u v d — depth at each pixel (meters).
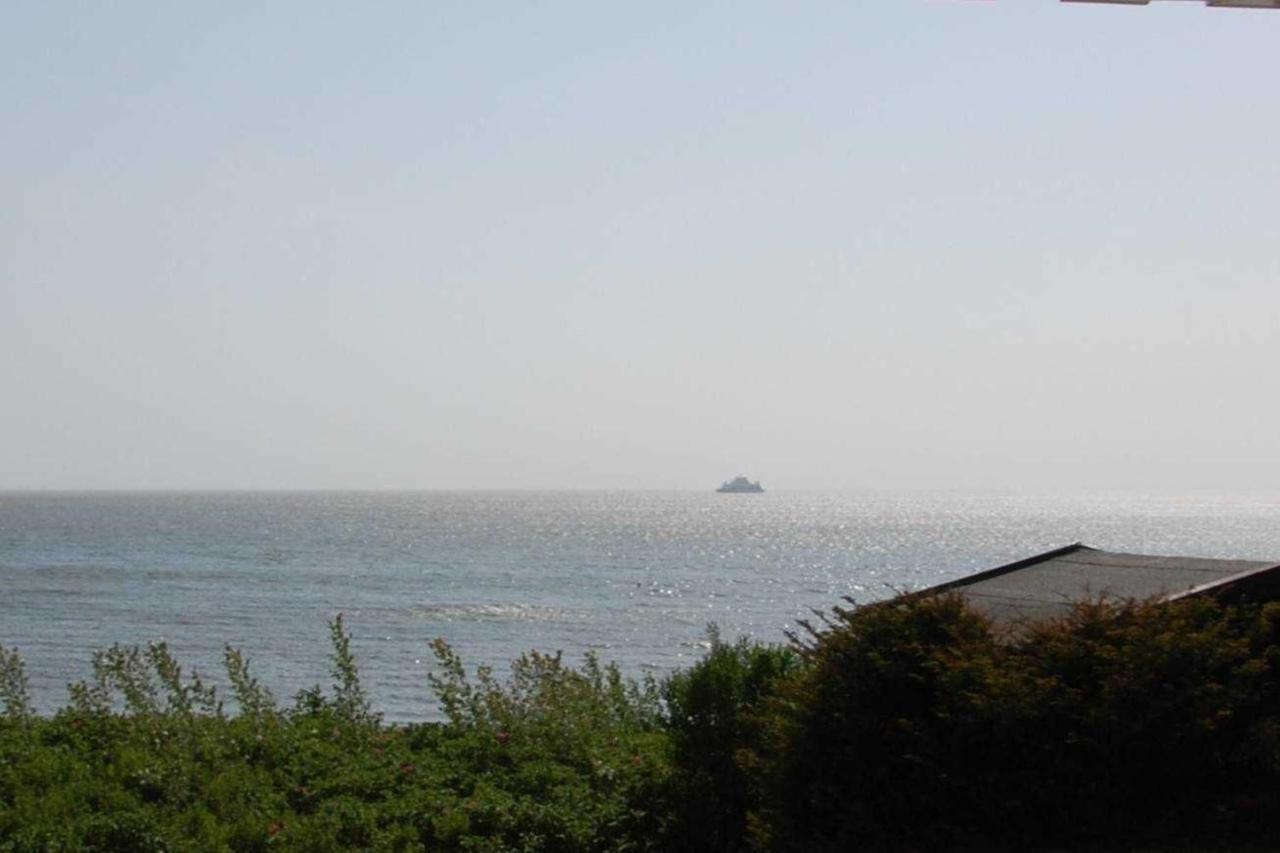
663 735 12.54
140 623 56.56
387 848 10.59
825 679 10.21
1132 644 9.77
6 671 14.18
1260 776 9.69
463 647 47.75
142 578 84.88
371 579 85.06
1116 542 139.12
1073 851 9.59
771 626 56.19
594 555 114.31
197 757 12.30
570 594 74.44
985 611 11.41
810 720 10.15
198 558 106.56
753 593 75.94
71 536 144.62
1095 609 10.26
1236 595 10.81
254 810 11.02
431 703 33.00
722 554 116.50
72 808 10.84
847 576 90.19
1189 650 9.71
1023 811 9.66
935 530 173.62
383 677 38.88
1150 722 9.52
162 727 12.84
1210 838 9.60
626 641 50.28
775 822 10.16
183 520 197.88
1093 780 9.55
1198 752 9.59
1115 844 9.60
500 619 59.59
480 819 11.05
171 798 11.23
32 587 77.12
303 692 15.19
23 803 10.80
